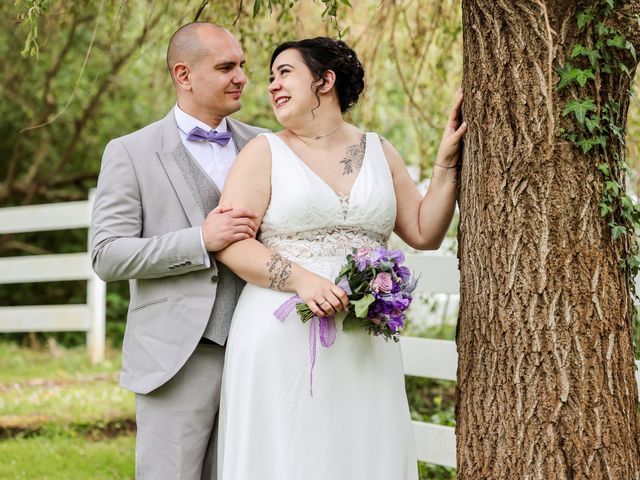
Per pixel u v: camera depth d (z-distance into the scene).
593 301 2.75
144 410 3.20
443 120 5.38
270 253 2.98
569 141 2.76
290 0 3.71
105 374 7.31
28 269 8.14
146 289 3.22
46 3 3.28
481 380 2.87
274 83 3.14
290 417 2.95
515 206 2.79
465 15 2.95
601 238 2.77
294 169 3.04
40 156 10.66
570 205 2.75
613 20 2.78
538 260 2.76
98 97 9.67
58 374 7.36
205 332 3.15
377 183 3.10
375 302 2.85
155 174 3.23
